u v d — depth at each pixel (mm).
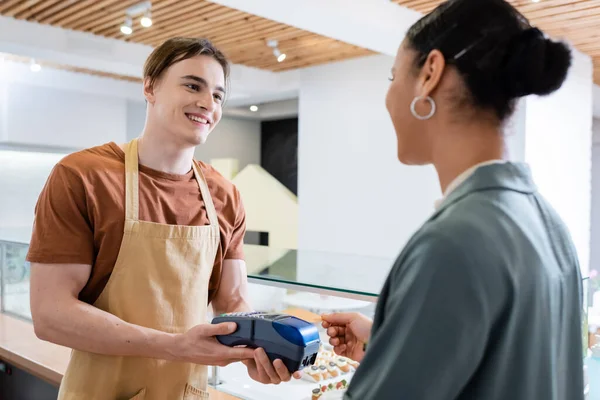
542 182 4074
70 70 5871
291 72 5859
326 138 5551
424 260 562
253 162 7617
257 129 7621
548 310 603
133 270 1162
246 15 3965
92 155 1192
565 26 3777
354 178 5316
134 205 1168
